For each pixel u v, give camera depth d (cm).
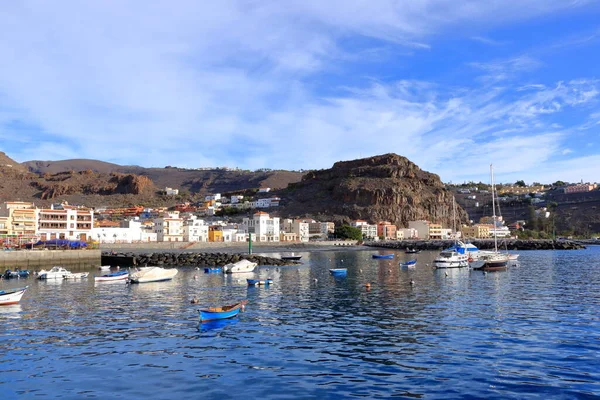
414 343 3525
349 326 4166
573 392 2495
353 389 2577
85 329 4150
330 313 4838
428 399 2428
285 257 14275
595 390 2520
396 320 4409
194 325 4288
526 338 3625
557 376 2745
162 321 4500
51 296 6388
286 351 3347
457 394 2488
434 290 6612
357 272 9919
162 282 8188
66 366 3048
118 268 11281
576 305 5147
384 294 6259
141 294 6550
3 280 8756
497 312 4756
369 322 4334
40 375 2877
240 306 4984
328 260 14638
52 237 16050
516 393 2494
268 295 6306
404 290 6662
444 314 4684
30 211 15575
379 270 10406
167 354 3306
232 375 2834
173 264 12681
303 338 3728
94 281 8425
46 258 11675
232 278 8881
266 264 12744
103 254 13125
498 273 9244
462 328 4012
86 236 17125
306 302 5622
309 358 3169
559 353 3206
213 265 12562
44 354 3328
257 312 4925
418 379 2725
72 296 6375
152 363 3094
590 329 3912
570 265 11256
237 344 3562
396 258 15525
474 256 12550
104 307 5388
